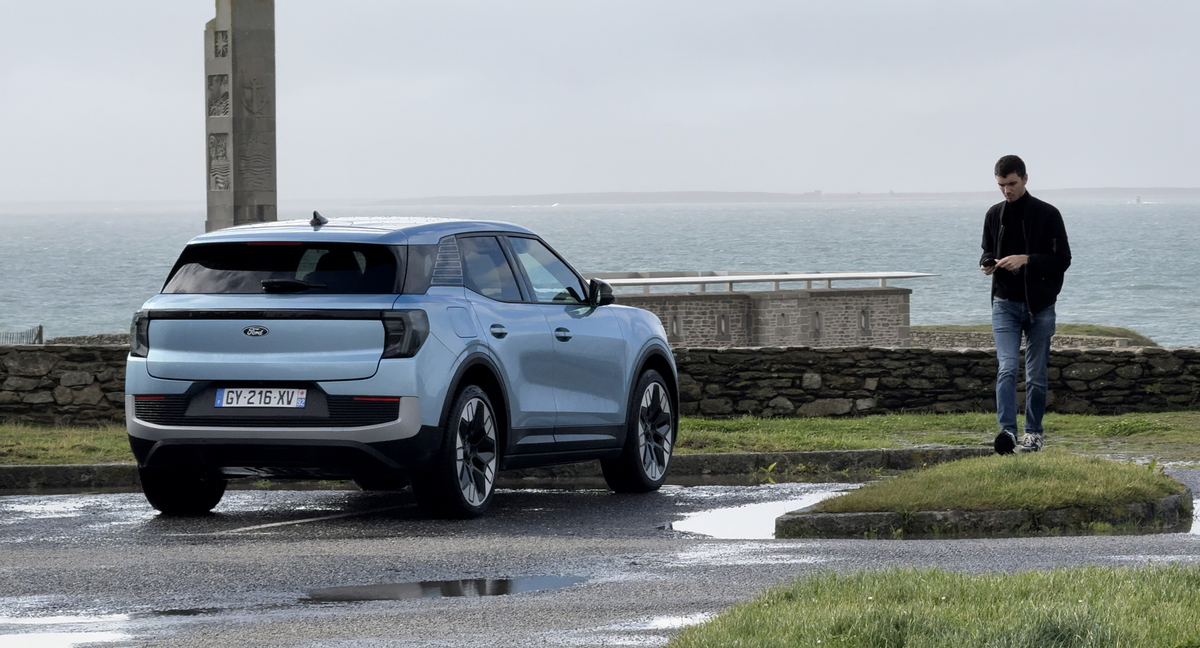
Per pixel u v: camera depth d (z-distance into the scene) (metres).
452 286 11.18
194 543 9.84
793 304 66.12
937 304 157.00
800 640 6.01
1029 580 7.30
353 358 10.48
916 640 5.91
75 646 6.59
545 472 14.88
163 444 10.71
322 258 10.87
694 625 6.58
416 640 6.64
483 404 11.21
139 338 10.91
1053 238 14.38
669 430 13.84
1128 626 6.05
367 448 10.42
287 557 9.08
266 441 10.49
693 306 65.06
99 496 12.93
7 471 13.83
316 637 6.73
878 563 8.74
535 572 8.53
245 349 10.61
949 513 10.79
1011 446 14.23
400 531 10.52
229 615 7.30
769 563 8.80
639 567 8.68
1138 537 9.88
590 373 12.57
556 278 12.77
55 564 8.85
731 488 13.61
